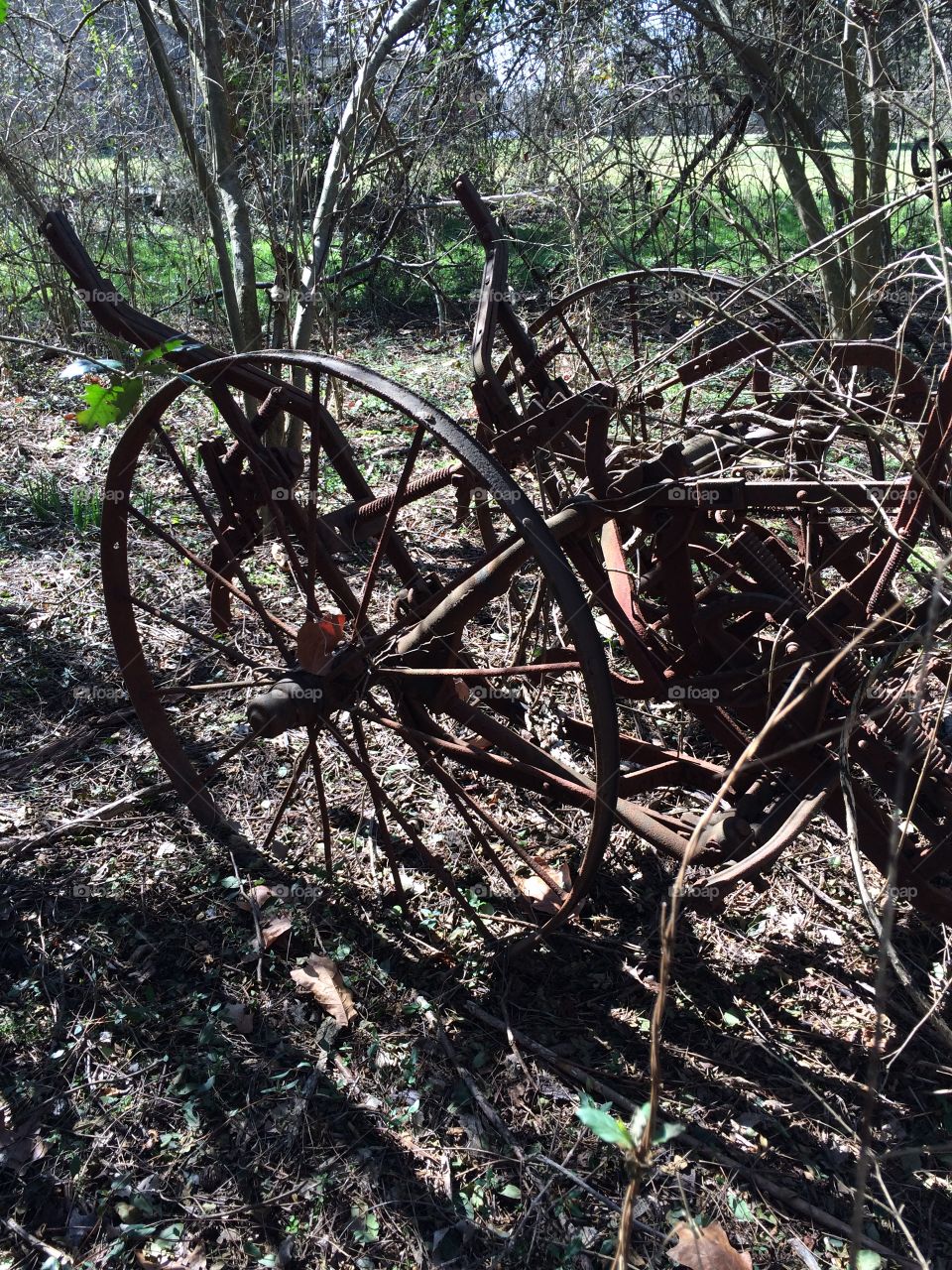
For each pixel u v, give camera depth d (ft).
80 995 8.64
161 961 9.01
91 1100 7.77
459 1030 8.59
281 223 19.92
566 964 9.30
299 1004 8.70
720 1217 7.21
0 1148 7.38
